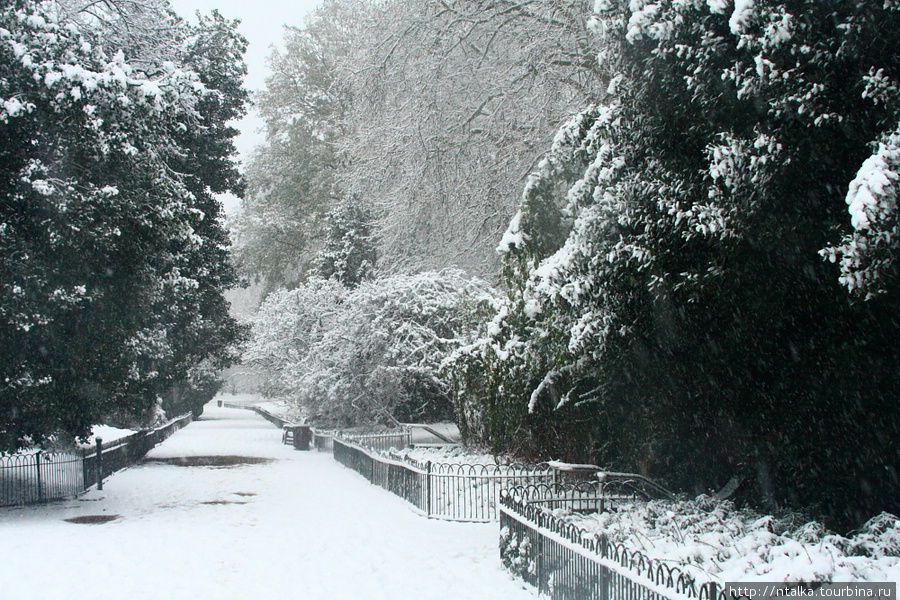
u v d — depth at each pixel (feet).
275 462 88.63
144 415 116.88
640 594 19.62
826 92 25.34
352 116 106.32
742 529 29.45
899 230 20.51
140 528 44.24
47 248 45.29
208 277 94.17
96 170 46.88
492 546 38.34
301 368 114.11
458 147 86.89
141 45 71.41
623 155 34.78
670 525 30.19
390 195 94.63
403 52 87.76
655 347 35.12
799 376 30.73
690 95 30.81
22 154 45.50
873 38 24.23
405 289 85.71
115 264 48.19
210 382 215.72
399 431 86.17
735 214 27.14
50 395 47.47
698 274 30.01
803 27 25.32
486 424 60.95
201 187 97.25
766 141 26.58
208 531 43.16
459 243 91.09
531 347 44.98
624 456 42.16
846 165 26.58
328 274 136.77
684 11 29.58
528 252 46.44
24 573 32.48
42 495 56.24
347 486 65.10
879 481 30.30
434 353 81.30
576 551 23.47
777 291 29.04
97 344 48.85
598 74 73.51
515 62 81.05
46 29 45.50
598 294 34.83
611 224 33.65
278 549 37.88
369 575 32.24
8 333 43.68
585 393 42.04
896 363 27.20
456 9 83.76
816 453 31.71
